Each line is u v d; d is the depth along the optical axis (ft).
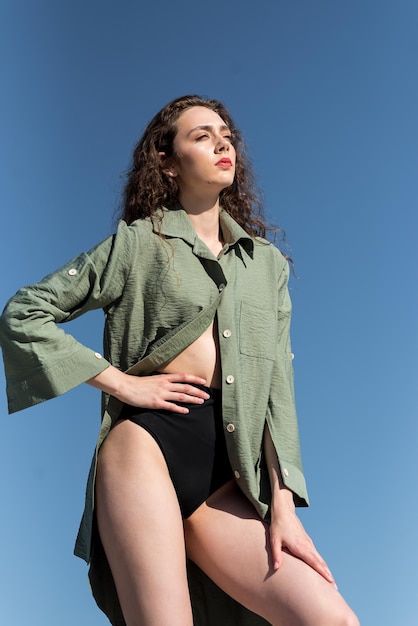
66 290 8.77
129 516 8.10
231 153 9.71
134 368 8.84
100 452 8.64
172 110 10.07
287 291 9.98
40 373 8.52
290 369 9.57
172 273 8.90
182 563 8.07
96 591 8.55
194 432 8.68
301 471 9.06
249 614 9.08
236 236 9.42
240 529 8.51
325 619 7.70
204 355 8.87
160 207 9.70
